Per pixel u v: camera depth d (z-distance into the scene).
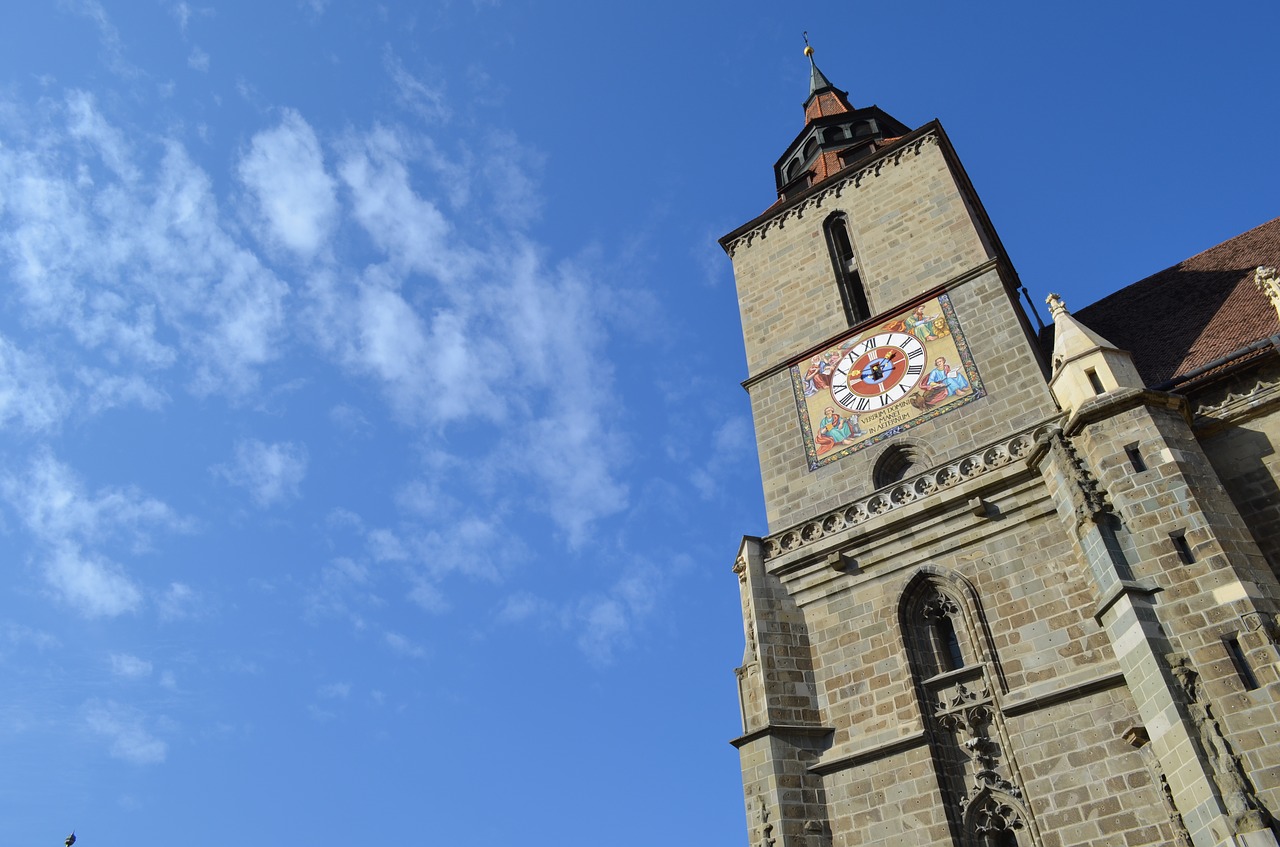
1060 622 28.55
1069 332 31.47
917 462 34.94
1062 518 28.81
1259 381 28.86
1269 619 23.39
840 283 42.62
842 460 36.25
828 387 38.78
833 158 51.22
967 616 30.22
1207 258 40.56
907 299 39.19
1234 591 24.00
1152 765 24.86
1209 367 30.05
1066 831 25.50
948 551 31.69
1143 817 24.64
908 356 37.50
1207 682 23.20
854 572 33.09
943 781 27.73
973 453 32.56
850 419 37.22
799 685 31.58
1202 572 24.69
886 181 44.62
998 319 36.16
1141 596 25.14
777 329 42.75
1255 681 22.78
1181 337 35.34
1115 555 26.16
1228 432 28.59
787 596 33.84
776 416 39.31
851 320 41.00
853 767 29.34
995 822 26.81
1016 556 30.34
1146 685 24.14
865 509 33.81
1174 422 27.98
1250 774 21.70
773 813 28.56
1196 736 22.73
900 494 33.38
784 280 44.44
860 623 32.06
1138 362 35.53
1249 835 20.91
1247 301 34.56
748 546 35.03
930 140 44.59
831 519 34.38
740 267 46.62
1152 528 25.92
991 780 27.34
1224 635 23.59
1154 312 38.91
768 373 40.91
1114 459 27.50
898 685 30.14
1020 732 27.48
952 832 26.78
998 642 29.33
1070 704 27.06
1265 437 27.95
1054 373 31.42
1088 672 27.20
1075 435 29.08
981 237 39.75
